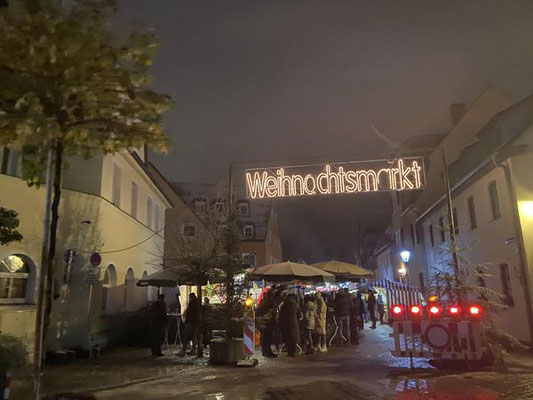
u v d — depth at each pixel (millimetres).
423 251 26797
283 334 14039
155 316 14039
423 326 10602
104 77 4961
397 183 13664
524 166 14602
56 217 5223
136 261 19656
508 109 15531
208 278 13406
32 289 12328
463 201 19453
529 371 10234
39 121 4367
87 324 14078
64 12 4723
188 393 8727
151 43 5000
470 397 7832
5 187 11930
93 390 8992
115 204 17203
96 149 5480
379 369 10961
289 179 14016
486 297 11227
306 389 8828
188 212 32969
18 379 8922
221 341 12375
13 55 4617
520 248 14320
